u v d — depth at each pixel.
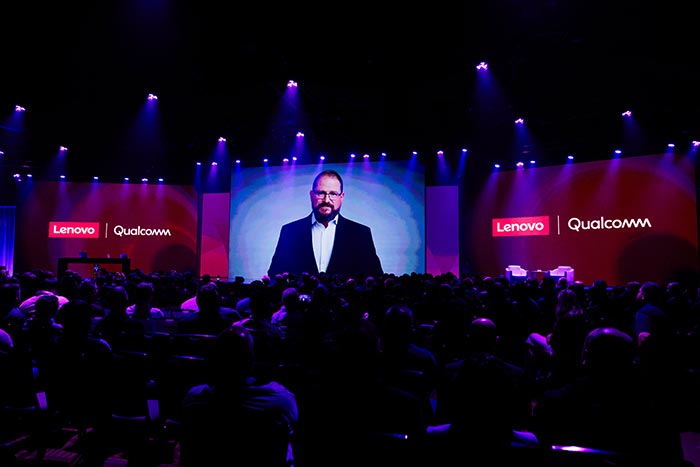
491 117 12.23
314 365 3.67
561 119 12.27
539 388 3.42
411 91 10.88
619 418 2.04
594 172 14.09
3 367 3.37
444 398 2.75
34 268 16.61
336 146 14.84
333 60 9.63
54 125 12.53
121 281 7.55
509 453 1.73
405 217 15.00
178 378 3.38
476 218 16.02
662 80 9.73
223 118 12.59
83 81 10.25
